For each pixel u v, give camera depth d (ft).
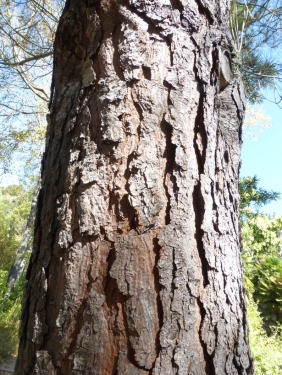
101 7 4.18
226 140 4.40
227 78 4.56
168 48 4.06
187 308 3.40
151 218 3.54
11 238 49.03
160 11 4.09
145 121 3.78
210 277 3.60
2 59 18.16
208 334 3.46
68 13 4.47
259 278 20.68
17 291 30.07
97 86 4.03
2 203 61.11
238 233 4.21
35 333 3.58
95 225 3.56
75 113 4.11
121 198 3.60
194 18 4.20
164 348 3.25
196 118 4.00
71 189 3.77
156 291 3.38
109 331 3.29
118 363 3.20
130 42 3.99
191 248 3.58
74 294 3.45
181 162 3.73
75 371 3.25
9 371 16.84
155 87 3.88
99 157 3.75
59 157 4.12
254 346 13.15
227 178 4.19
